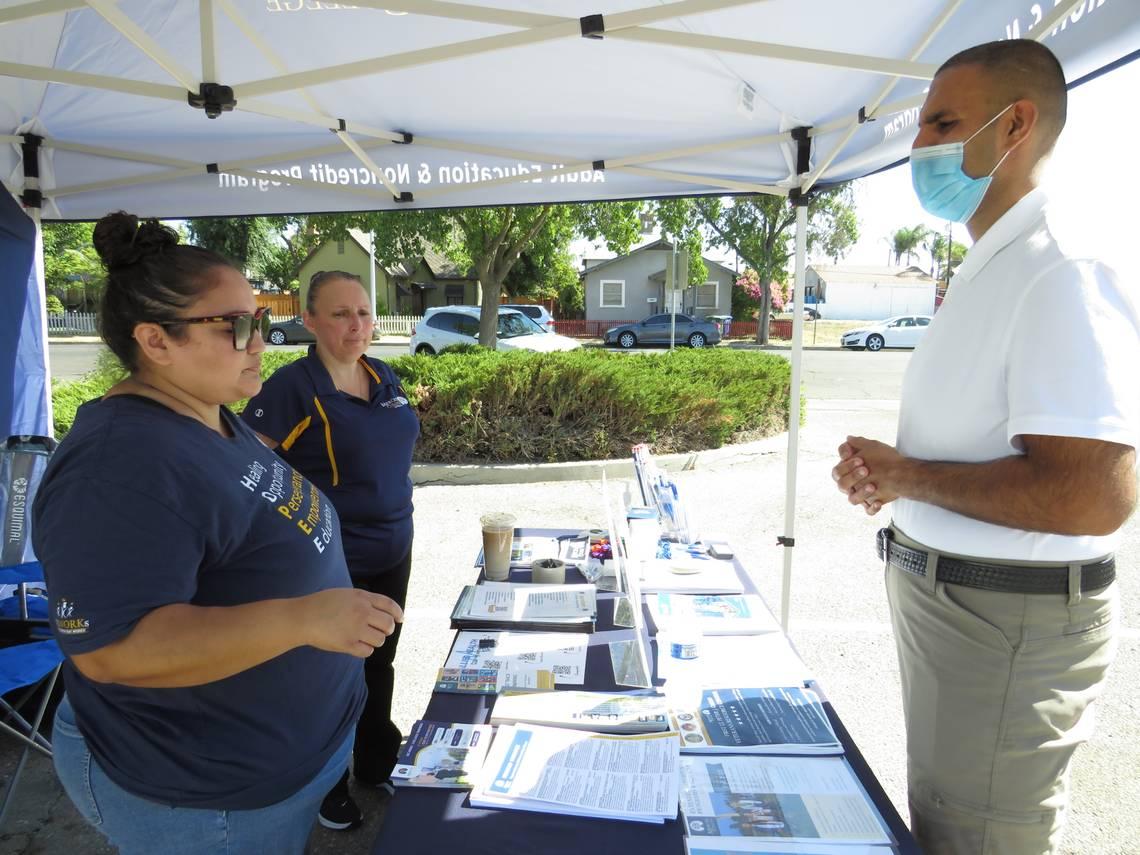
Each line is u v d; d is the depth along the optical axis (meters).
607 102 2.98
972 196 1.45
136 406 1.17
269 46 2.61
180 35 2.61
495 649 1.93
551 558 2.57
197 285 1.18
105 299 1.20
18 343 3.50
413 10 1.84
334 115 3.19
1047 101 1.37
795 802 1.33
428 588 4.36
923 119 1.51
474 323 17.45
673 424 7.59
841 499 6.29
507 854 1.21
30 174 3.57
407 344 26.67
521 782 1.38
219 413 1.37
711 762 1.46
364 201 3.85
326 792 1.45
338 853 2.27
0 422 3.40
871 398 13.34
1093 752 2.77
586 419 7.21
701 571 2.46
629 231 14.56
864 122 2.59
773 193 3.25
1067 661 1.37
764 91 2.77
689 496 6.40
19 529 2.91
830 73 2.56
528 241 13.63
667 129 3.21
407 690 3.23
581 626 2.03
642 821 1.28
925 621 1.49
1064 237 1.30
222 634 1.07
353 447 2.27
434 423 7.08
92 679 1.10
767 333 30.47
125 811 1.27
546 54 2.57
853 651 3.59
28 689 2.84
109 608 1.03
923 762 1.51
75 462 1.08
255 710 1.27
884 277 44.06
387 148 3.54
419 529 5.43
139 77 2.92
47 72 2.07
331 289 2.27
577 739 1.51
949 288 1.52
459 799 1.35
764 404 8.73
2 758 2.72
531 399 7.11
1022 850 1.43
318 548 1.36
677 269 11.30
